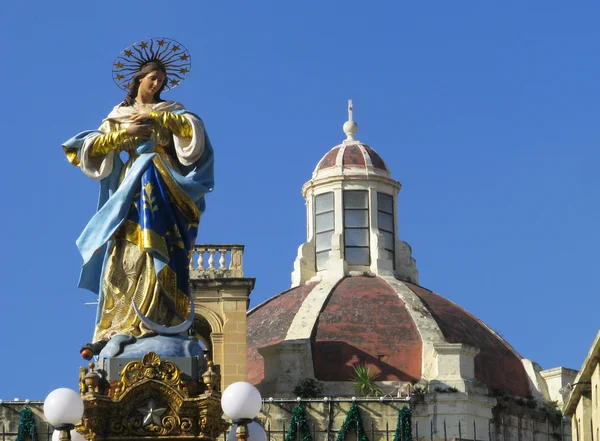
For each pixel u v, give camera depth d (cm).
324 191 12888
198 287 9756
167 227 3619
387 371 11375
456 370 11138
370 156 13100
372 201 12825
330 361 11444
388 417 8344
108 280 3612
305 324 11769
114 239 3628
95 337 3606
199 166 3678
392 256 12800
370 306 11969
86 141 3650
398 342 11588
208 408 3453
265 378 11406
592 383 7881
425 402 10975
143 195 3609
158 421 3456
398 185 13062
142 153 3659
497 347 12062
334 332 11669
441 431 10869
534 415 11575
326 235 12788
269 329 11931
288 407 8550
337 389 11256
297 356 11375
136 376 3459
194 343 3575
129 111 3700
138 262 3603
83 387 3481
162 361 3478
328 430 8144
